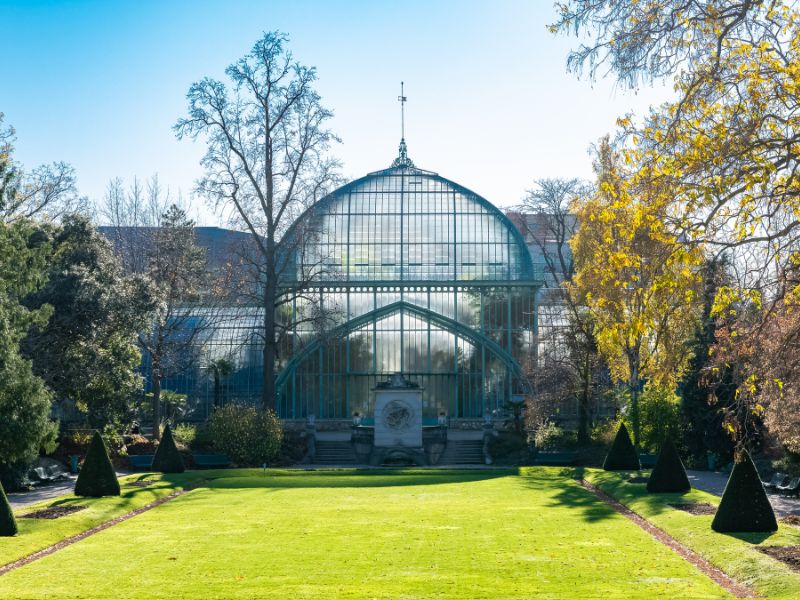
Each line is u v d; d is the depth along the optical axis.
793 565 23.97
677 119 19.09
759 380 23.27
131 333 55.06
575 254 50.50
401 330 78.25
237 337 79.94
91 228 54.94
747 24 19.03
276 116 63.94
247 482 50.78
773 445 54.12
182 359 78.25
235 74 63.00
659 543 28.94
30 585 23.20
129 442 63.31
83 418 64.31
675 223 18.98
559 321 79.19
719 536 28.38
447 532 31.17
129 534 31.31
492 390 77.81
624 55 19.34
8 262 37.81
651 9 19.22
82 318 50.34
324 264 71.25
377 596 21.61
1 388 35.12
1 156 42.25
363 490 46.22
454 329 78.12
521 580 23.34
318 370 78.12
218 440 62.19
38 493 46.03
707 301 29.91
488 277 79.50
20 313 37.31
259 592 22.20
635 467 51.75
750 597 21.52
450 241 80.38
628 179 20.27
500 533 30.94
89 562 26.12
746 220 18.88
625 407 63.59
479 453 67.19
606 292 23.12
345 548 28.09
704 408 57.28
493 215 81.31
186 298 70.56
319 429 76.69
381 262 79.81
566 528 32.06
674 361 26.69
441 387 77.81
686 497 38.44
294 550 27.84
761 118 18.72
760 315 22.83
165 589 22.67
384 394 66.50
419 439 66.00
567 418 75.25
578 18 19.67
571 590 22.14
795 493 42.50
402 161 84.31
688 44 19.33
